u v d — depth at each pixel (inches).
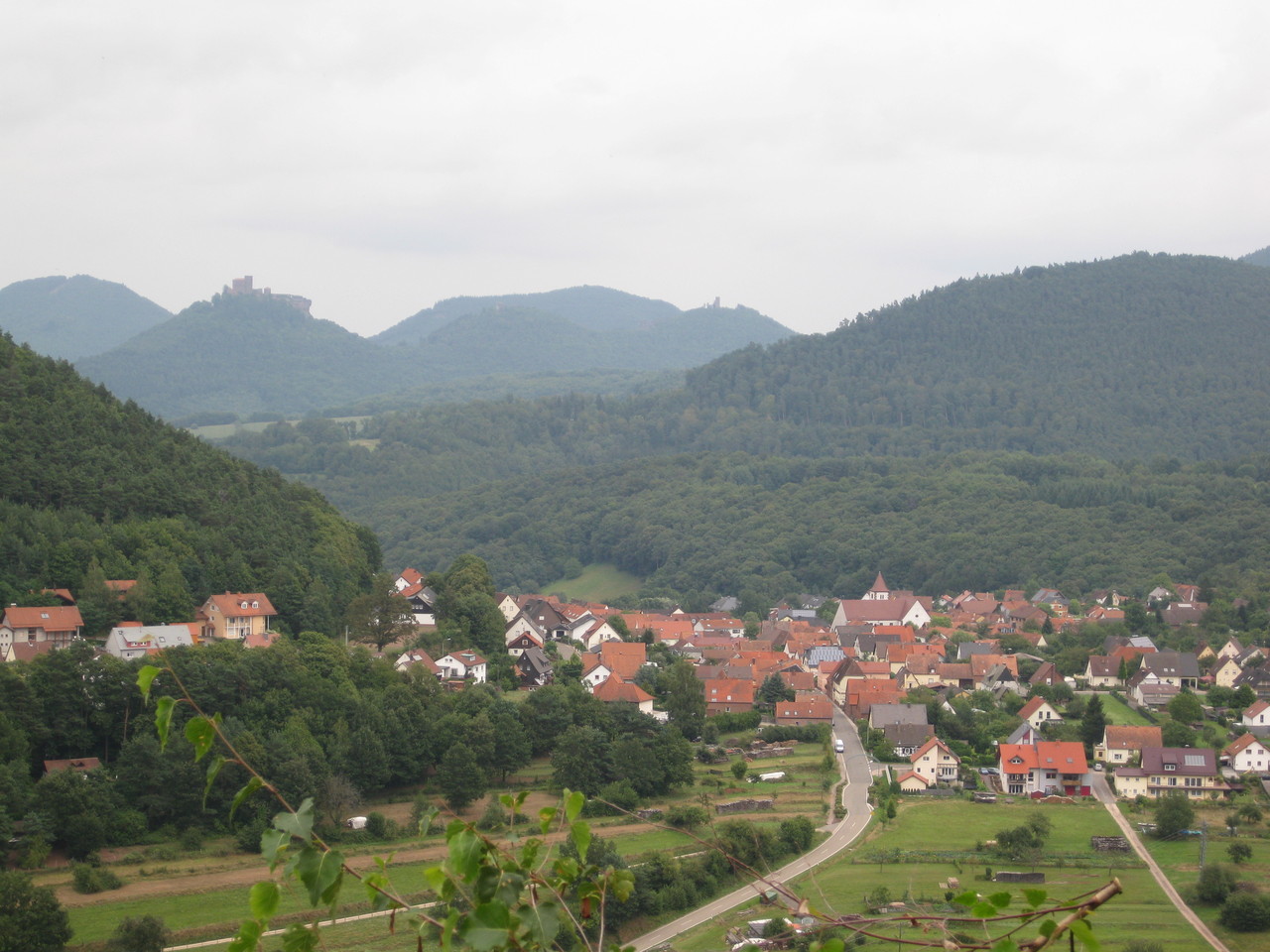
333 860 419.2
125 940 2795.3
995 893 418.3
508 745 4303.6
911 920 454.9
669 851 3580.2
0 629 4247.0
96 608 4480.8
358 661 4635.8
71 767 3659.0
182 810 3629.4
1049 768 4633.4
